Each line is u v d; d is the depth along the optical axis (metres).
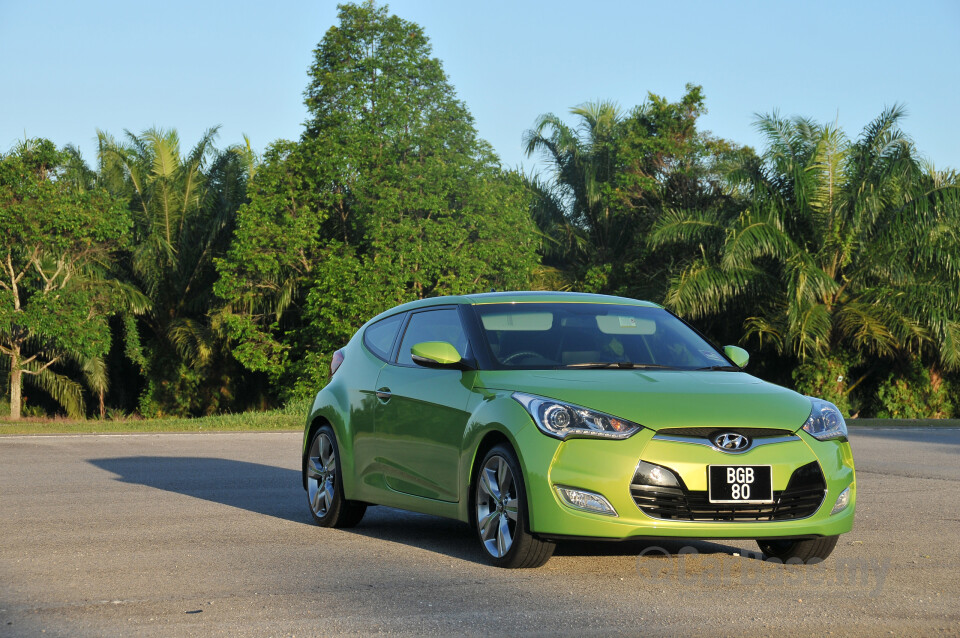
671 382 6.50
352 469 8.09
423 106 34.09
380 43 33.84
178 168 40.53
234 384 42.12
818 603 5.48
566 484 5.98
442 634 4.79
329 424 8.52
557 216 42.62
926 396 34.00
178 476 12.44
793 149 32.47
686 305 31.55
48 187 32.12
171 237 39.88
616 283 39.12
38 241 32.25
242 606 5.38
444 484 6.95
